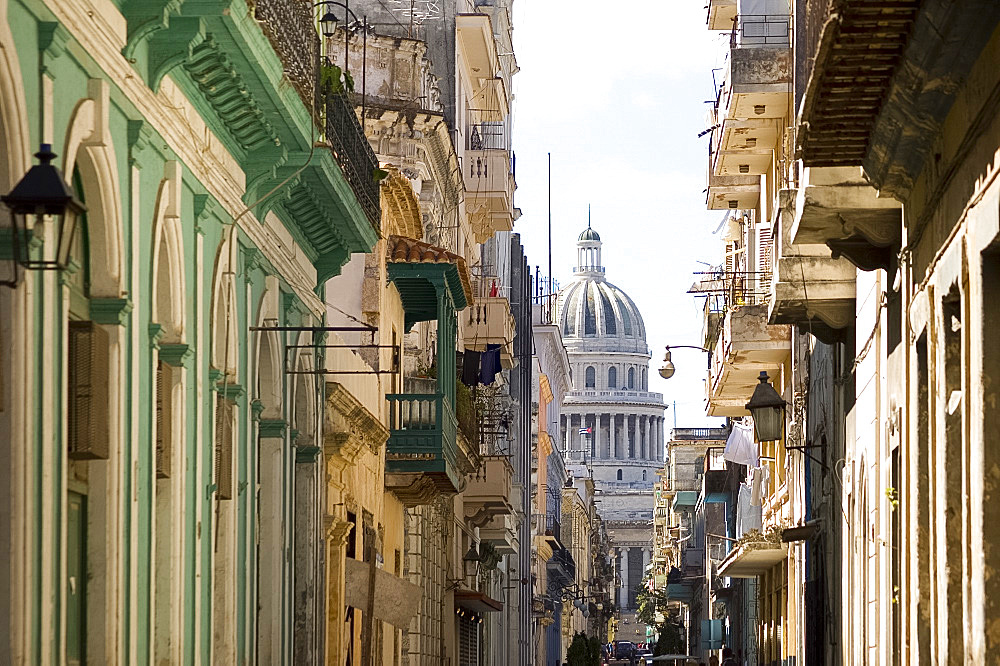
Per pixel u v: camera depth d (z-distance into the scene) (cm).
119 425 2039
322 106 3000
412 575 5119
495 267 8444
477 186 7056
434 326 5812
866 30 1989
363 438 4078
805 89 2381
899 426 2778
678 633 18300
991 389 1939
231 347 2702
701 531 12825
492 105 7481
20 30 1683
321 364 3531
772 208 4862
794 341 4922
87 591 2009
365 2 6438
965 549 2095
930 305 2358
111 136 2003
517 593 9362
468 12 6738
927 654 2500
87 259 2012
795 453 4966
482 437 6656
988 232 1869
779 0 4403
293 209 3172
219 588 2684
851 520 3653
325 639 3575
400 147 5469
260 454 3150
